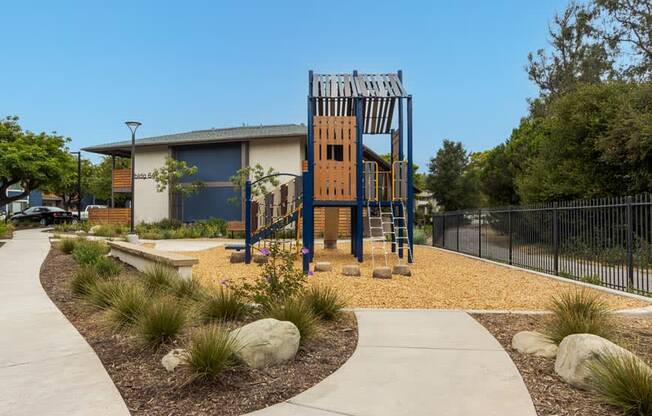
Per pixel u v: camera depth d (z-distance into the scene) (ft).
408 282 28.94
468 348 14.64
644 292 25.31
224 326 15.88
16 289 25.98
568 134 53.47
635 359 10.97
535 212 37.83
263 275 18.98
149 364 13.24
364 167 40.96
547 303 22.49
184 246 57.82
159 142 88.48
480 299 23.58
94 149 92.43
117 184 94.32
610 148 46.29
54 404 10.59
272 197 46.14
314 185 39.73
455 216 54.60
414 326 17.33
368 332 16.48
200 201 88.99
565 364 12.00
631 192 47.01
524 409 10.18
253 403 10.67
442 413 10.02
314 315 17.13
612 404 10.15
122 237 67.62
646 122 42.83
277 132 84.38
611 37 79.46
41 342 15.55
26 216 107.86
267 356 12.87
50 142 98.78
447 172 141.18
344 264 38.37
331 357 13.88
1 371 12.76
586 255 31.96
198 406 10.56
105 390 11.41
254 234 40.14
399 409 10.23
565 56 89.71
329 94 40.06
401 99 44.09
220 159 88.17
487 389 11.32
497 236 44.65
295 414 10.07
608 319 16.61
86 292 22.97
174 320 14.84
